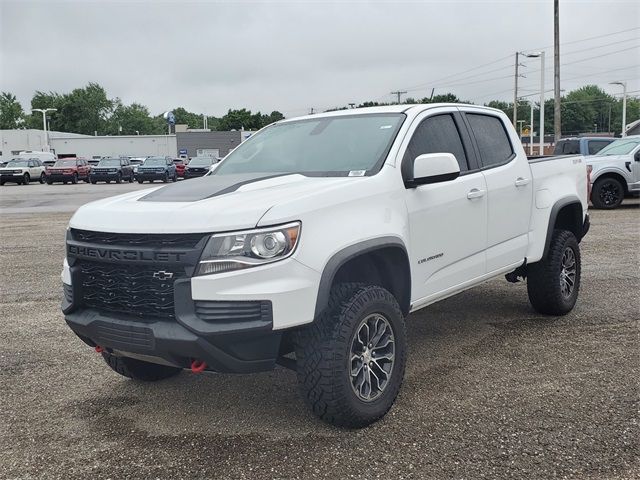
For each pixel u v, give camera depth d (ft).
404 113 15.46
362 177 13.32
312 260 11.33
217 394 14.71
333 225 11.92
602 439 11.85
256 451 11.78
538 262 19.47
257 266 10.90
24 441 12.51
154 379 15.51
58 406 14.23
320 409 11.98
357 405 12.10
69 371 16.49
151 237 11.39
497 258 17.20
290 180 13.52
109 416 13.62
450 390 14.35
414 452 11.51
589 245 33.71
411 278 13.96
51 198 85.46
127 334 11.67
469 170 16.48
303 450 11.73
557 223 21.04
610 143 58.59
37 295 24.94
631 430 12.18
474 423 12.63
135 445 12.22
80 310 12.75
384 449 11.66
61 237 41.96
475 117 17.70
